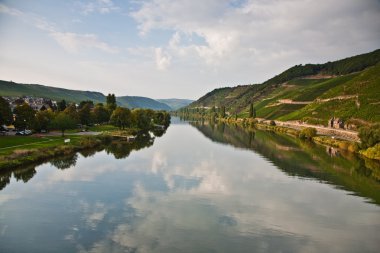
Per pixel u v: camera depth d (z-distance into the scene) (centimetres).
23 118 10288
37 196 4509
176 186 5266
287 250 3125
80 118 13312
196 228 3556
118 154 8238
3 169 5581
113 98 18188
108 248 3017
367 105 14400
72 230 3403
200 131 16762
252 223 3766
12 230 3362
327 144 10981
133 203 4331
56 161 6950
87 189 4928
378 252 3144
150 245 3106
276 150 9600
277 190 5194
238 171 6556
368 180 5912
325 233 3553
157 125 19525
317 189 5297
